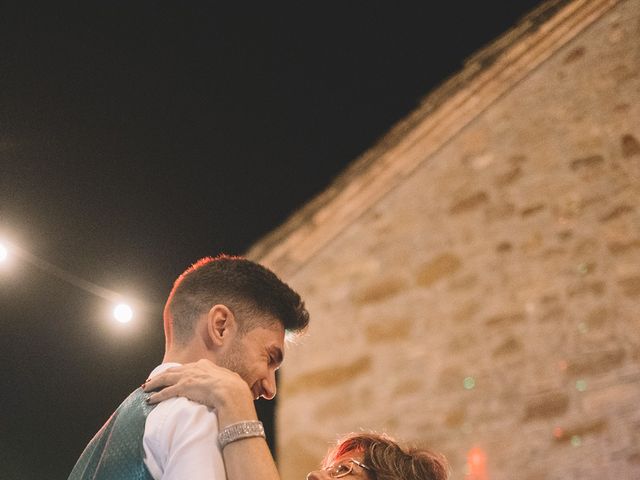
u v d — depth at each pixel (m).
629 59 4.67
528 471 4.18
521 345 4.41
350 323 4.91
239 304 1.75
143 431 1.55
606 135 4.58
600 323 4.27
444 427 4.45
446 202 4.88
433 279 4.76
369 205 5.09
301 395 4.89
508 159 4.79
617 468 3.99
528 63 4.88
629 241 4.34
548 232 4.54
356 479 1.95
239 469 1.54
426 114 4.98
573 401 4.20
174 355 1.73
